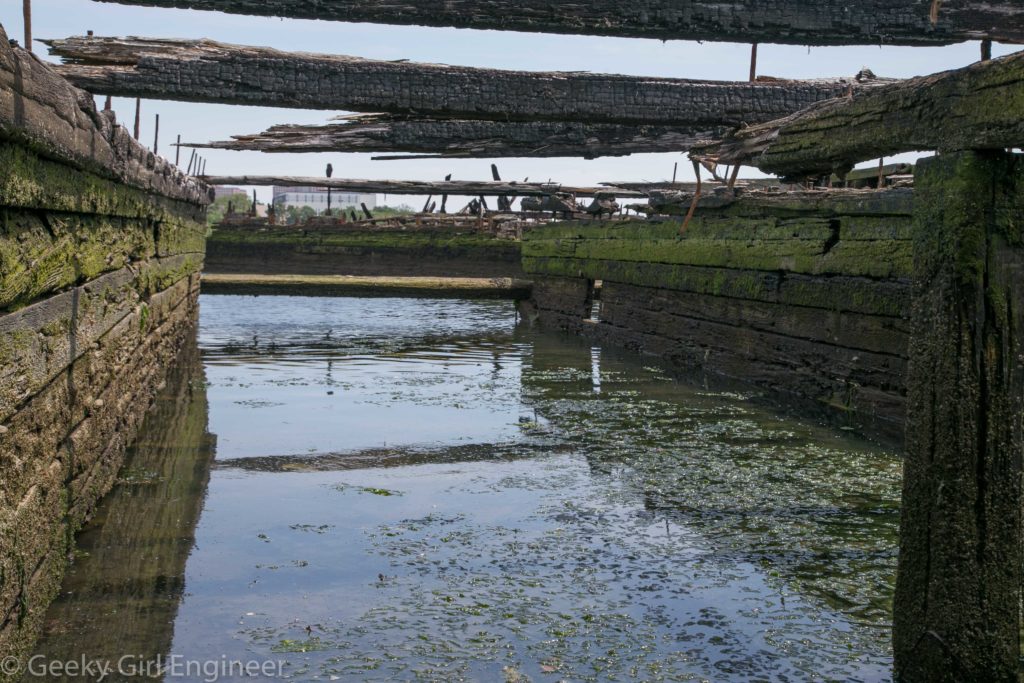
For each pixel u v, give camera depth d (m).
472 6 5.21
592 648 3.80
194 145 6.92
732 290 10.78
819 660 3.71
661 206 11.66
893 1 5.57
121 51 5.25
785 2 5.47
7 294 3.18
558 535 5.19
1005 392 3.05
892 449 7.21
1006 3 5.65
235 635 3.86
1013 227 3.05
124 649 3.69
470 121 7.08
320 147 7.02
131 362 7.05
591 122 6.12
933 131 3.17
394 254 28.94
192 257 14.55
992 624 3.09
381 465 6.79
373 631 3.92
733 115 6.13
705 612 4.16
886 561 4.81
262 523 5.37
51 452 4.06
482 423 8.36
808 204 9.14
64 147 3.89
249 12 5.03
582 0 5.27
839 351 8.88
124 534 5.09
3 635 3.20
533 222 27.56
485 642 3.84
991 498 3.06
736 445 7.41
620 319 14.58
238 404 9.24
